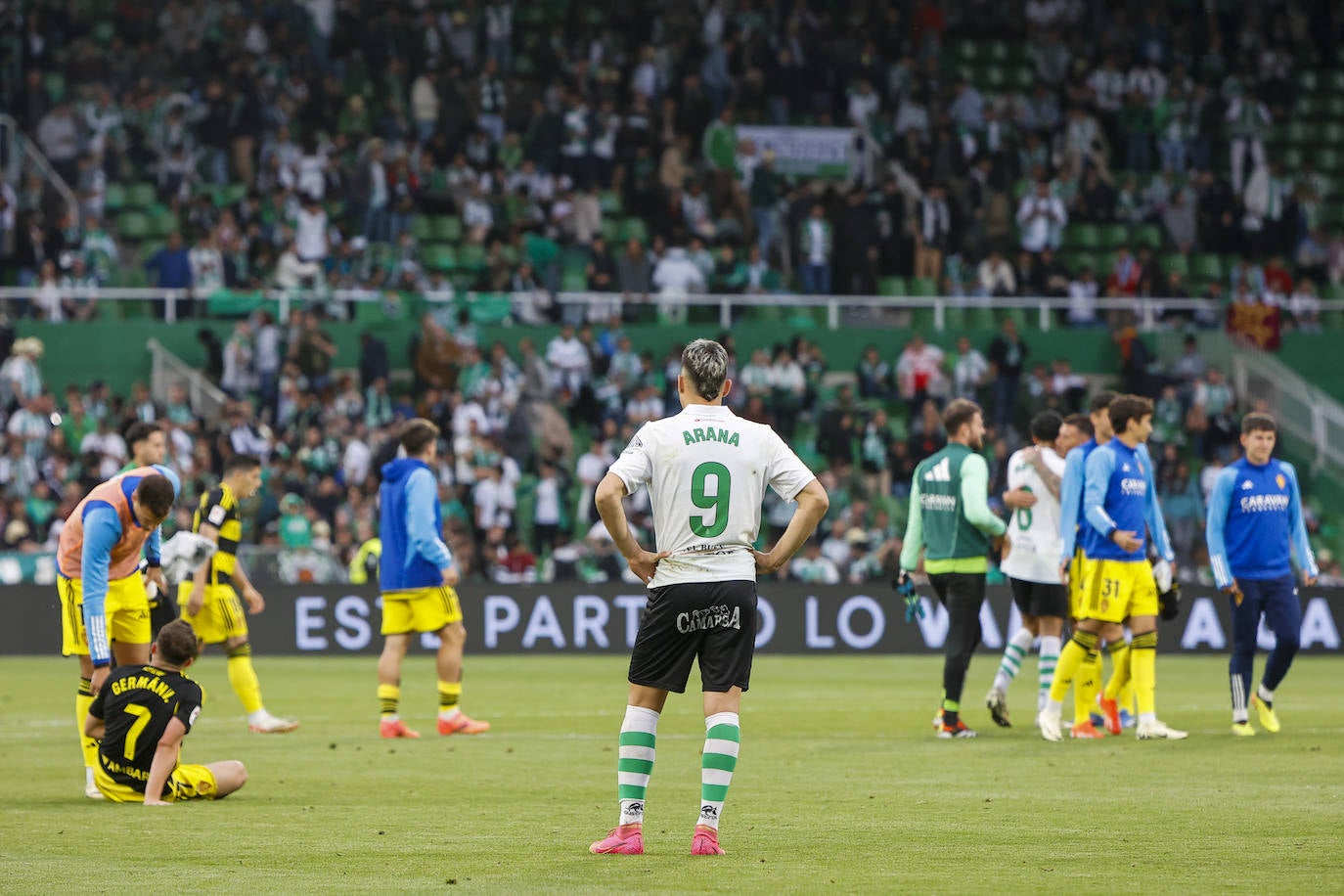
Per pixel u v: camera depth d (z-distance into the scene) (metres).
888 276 71.88
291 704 34.72
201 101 71.81
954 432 27.34
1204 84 83.19
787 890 13.68
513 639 50.16
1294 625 27.56
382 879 14.30
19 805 19.45
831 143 77.25
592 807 19.19
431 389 60.94
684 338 66.50
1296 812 18.38
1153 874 14.45
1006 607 50.75
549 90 73.94
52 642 49.03
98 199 68.12
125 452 55.03
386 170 68.31
